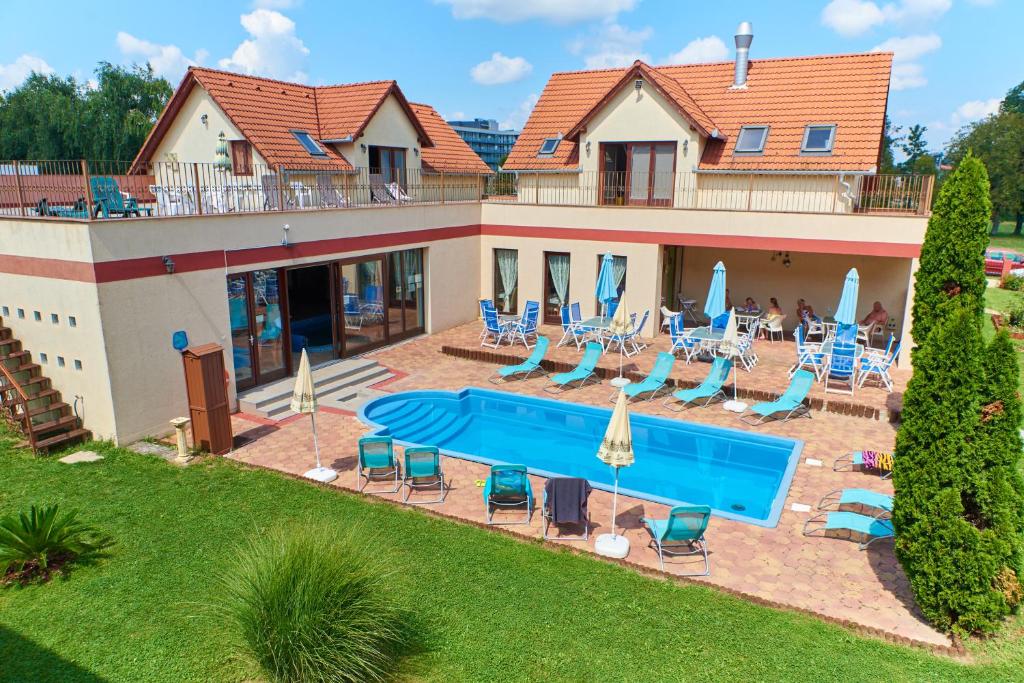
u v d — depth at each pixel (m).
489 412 15.64
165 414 13.09
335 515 9.84
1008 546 7.11
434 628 7.30
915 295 11.62
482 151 149.12
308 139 20.11
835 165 18.73
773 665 6.81
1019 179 60.50
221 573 8.23
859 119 19.42
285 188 16.55
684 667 6.77
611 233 20.69
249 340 15.04
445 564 8.59
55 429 12.32
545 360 17.89
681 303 22.75
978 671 6.77
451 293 21.94
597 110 21.19
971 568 7.10
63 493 10.38
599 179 21.81
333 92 22.00
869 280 21.03
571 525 9.84
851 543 9.39
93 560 8.53
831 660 6.89
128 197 15.11
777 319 19.97
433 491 10.87
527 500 10.05
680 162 20.42
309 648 6.20
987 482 7.35
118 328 11.96
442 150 25.94
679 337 18.31
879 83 19.89
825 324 19.03
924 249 11.34
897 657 6.96
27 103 44.97
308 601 6.29
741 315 20.64
